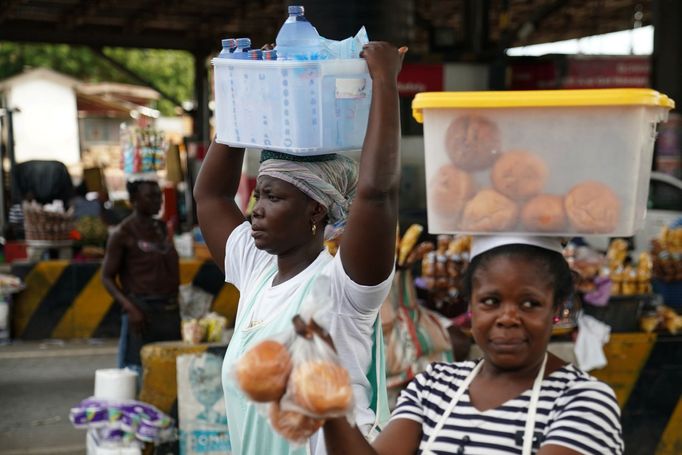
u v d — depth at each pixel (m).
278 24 14.49
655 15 11.97
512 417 1.78
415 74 9.40
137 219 5.61
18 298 8.83
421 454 1.83
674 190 11.99
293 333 1.65
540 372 1.82
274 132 2.29
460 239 5.31
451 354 4.73
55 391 7.14
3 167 12.56
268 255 2.60
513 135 1.81
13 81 16.50
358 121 2.27
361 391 2.30
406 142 9.28
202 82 18.02
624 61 10.96
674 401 5.32
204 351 4.68
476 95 1.81
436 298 5.27
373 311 2.26
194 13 15.52
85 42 16.88
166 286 5.62
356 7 5.21
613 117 1.76
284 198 2.37
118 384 4.56
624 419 5.29
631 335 5.29
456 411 1.84
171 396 4.75
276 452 2.29
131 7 14.86
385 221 2.13
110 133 22.02
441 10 16.62
